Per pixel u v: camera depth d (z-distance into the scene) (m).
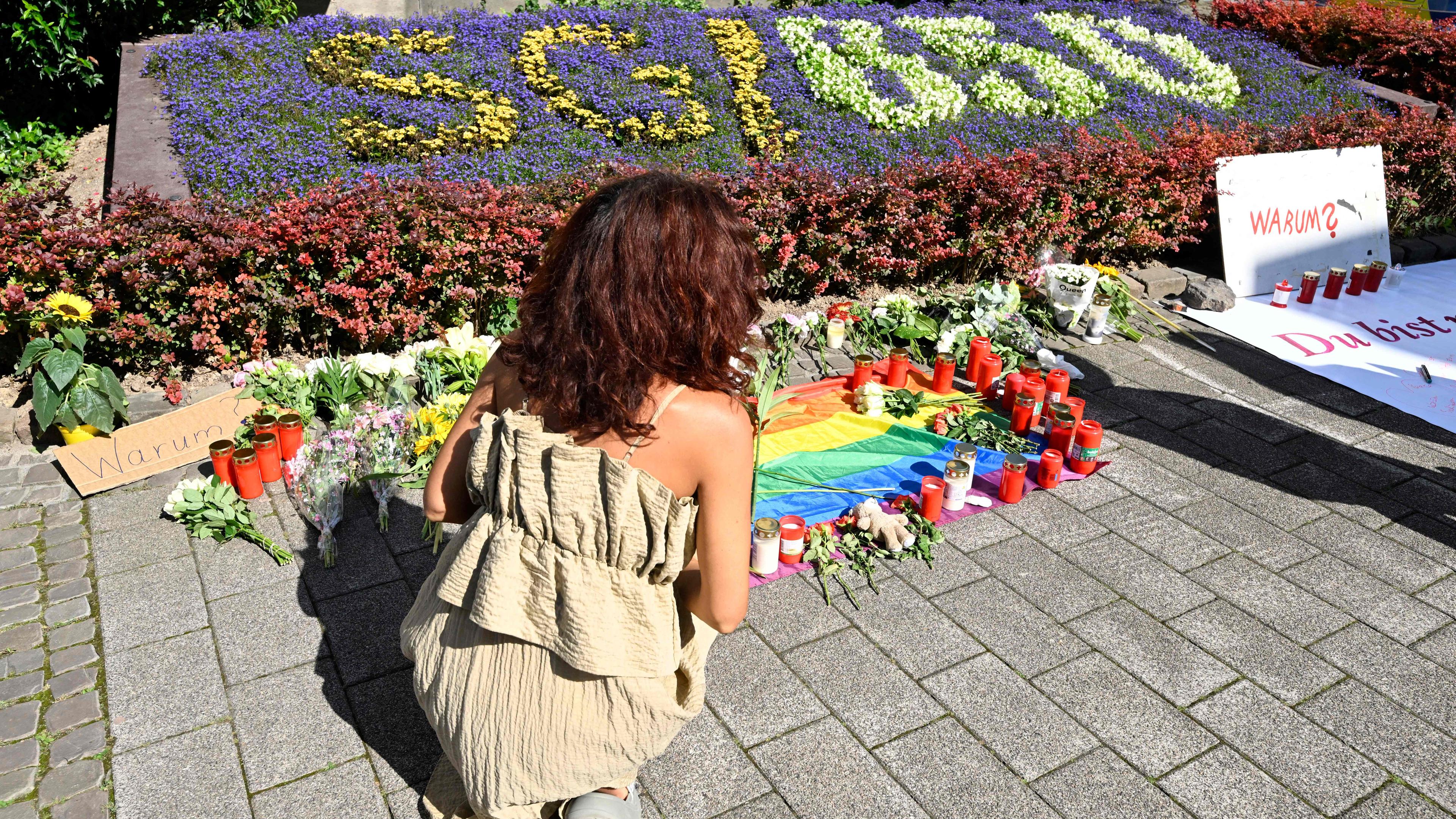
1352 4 10.73
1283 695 2.86
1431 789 2.54
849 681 2.85
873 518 3.51
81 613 3.00
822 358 5.04
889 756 2.58
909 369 4.99
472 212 4.68
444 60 6.66
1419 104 8.75
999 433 4.28
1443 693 2.90
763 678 2.85
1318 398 4.98
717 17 8.23
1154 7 10.45
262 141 5.39
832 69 7.32
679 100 6.62
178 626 2.96
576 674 1.78
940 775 2.52
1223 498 3.96
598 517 1.67
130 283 4.10
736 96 6.88
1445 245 7.55
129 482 3.73
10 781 2.40
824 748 2.60
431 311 4.86
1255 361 5.44
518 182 5.43
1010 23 9.06
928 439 4.29
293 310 4.46
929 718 2.72
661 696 1.83
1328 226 6.77
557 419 1.69
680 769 2.52
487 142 5.92
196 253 4.14
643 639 1.76
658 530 1.66
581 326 1.56
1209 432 4.54
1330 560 3.56
